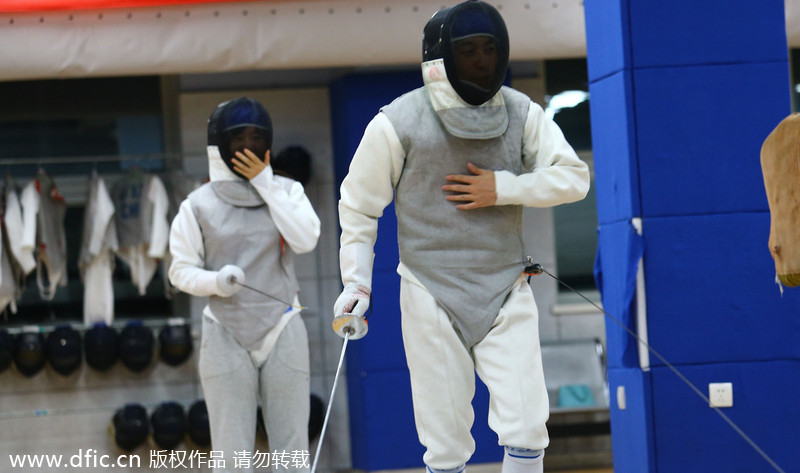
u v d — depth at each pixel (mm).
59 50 11258
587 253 14594
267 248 7863
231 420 7680
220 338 7727
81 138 14156
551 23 11633
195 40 11352
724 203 8625
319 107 14289
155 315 14117
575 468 13047
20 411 13500
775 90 8656
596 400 13656
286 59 11469
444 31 5230
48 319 14023
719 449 8539
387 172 5398
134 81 14203
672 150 8617
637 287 8562
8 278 12969
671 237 8602
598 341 14102
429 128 5301
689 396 8562
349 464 14133
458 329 5348
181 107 14062
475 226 5320
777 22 8664
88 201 13070
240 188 7941
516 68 14422
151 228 13180
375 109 12938
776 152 5133
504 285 5332
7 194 12969
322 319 14148
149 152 14203
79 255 14055
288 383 7754
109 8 11297
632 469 8867
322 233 14195
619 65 8695
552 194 5316
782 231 5160
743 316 8594
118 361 13664
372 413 12930
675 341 8578
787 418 8578
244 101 7965
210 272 7645
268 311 7746
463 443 5391
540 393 5250
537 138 5512
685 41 8625
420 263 5359
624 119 8625
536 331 5363
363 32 11492
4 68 11258
